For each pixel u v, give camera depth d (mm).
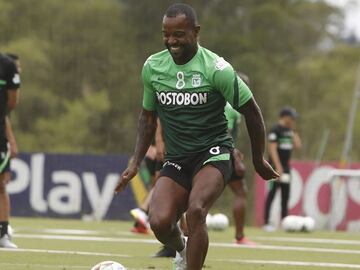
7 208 33688
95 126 140125
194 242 21578
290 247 39750
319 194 62000
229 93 22578
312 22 160125
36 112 137875
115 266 22547
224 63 22672
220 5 153375
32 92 136750
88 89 148125
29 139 134750
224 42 145500
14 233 43625
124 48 149875
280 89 147375
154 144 43000
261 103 140625
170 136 23094
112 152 140000
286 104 146125
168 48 22703
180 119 22875
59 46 147750
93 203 63750
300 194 61938
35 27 147625
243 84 22641
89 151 137250
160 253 31688
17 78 32719
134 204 63281
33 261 29516
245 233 50375
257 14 153625
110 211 63656
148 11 151250
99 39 148750
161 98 23031
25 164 63656
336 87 146125
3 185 33344
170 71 22875
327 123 140000
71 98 145375
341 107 142750
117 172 63875
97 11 148750
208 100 22719
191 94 22719
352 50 154625
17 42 139500
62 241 38906
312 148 138875
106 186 63812
